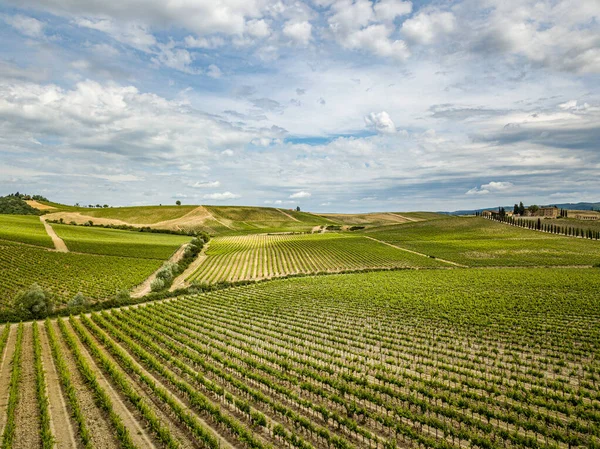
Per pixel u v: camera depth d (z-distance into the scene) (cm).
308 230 19875
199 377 3173
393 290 7562
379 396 3020
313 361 3931
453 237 15800
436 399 2850
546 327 4816
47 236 12000
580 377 3319
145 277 9450
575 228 15412
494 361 3731
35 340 4284
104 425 2569
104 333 4734
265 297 7431
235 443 2398
